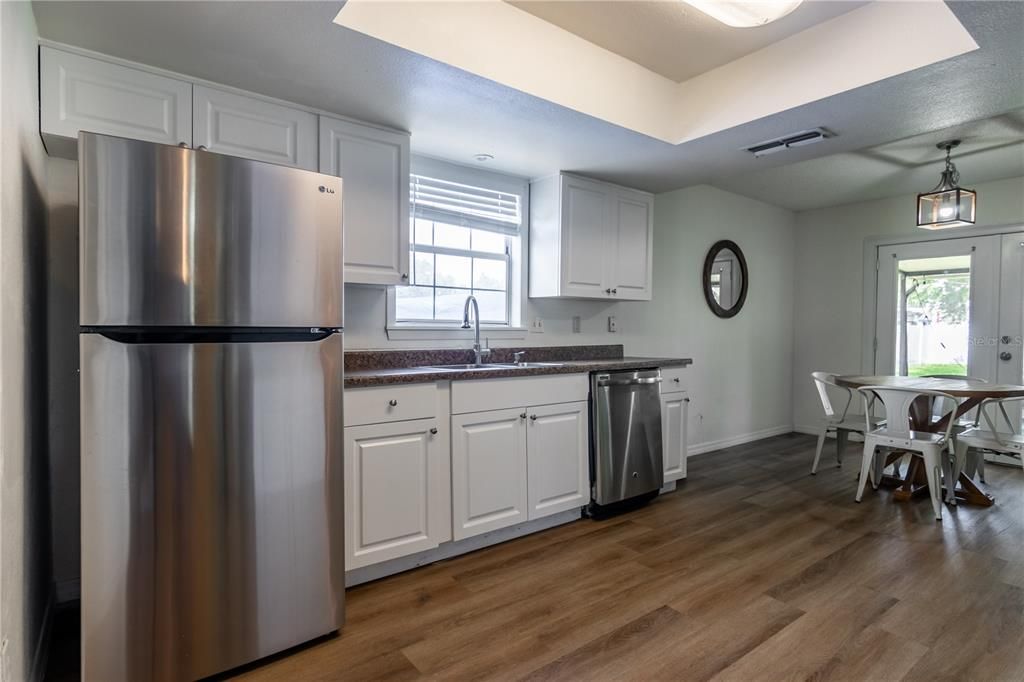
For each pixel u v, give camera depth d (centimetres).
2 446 120
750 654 178
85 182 144
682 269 456
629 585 226
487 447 259
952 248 467
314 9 168
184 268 155
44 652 175
